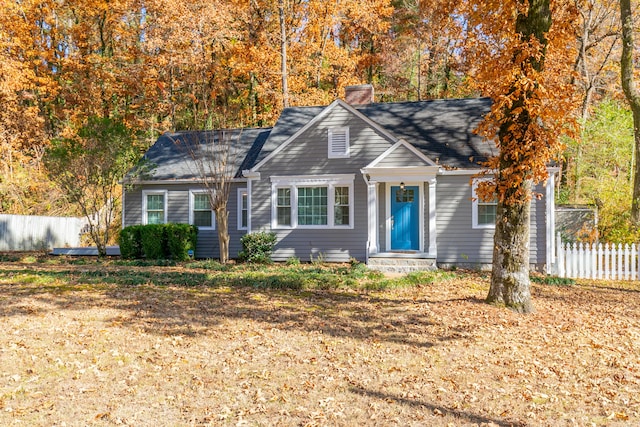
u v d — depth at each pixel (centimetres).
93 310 1011
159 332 865
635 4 2412
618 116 2262
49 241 2772
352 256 1862
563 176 2784
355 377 676
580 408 598
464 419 557
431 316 1020
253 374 680
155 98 3422
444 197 1797
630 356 799
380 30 3381
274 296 1226
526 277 1089
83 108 3588
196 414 554
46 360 709
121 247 2108
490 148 1816
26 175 3008
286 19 3169
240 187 2098
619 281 1565
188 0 2970
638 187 1720
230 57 3381
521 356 785
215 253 2123
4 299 1088
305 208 1914
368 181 1781
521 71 988
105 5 3400
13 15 3184
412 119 2028
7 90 3020
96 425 520
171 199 2173
